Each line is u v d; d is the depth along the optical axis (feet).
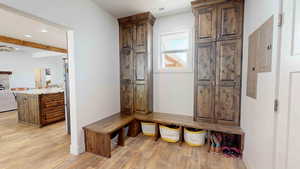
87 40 7.55
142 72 9.64
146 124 9.25
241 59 7.09
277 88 3.89
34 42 15.61
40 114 10.98
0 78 20.06
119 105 10.56
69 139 8.89
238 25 7.06
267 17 4.47
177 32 9.45
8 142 8.43
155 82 10.39
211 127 7.28
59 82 28.19
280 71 3.76
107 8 8.59
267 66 4.41
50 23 5.85
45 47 16.98
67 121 9.74
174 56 9.95
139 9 8.70
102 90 8.80
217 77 7.65
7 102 16.89
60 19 6.06
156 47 10.12
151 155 7.05
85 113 7.57
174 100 9.92
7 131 10.19
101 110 8.73
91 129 7.13
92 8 7.84
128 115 9.61
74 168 6.04
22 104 11.77
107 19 9.09
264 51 4.64
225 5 7.23
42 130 10.41
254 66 5.45
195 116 8.31
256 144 5.16
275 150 3.92
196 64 8.09
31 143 8.31
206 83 7.95
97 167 6.12
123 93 10.37
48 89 14.20
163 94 10.21
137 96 9.93
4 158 6.75
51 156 6.95
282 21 3.70
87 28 7.53
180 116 9.32
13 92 16.78
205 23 7.73
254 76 5.44
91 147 7.28
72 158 6.79
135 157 6.88
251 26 5.91
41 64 25.05
